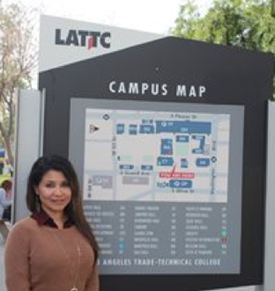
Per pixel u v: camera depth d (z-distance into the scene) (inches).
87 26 160.4
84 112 160.9
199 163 164.7
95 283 151.9
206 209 165.0
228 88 166.2
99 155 161.3
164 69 163.5
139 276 163.0
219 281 166.4
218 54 165.8
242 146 166.6
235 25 449.4
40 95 159.6
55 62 159.6
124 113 161.9
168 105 163.6
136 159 162.2
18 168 159.6
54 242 145.4
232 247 166.7
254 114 167.3
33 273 143.9
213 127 165.5
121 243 162.1
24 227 145.6
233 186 166.2
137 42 162.4
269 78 168.1
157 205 163.2
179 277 164.6
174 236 163.9
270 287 167.9
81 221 151.3
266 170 167.2
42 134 159.5
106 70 161.3
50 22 159.0
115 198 161.8
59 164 150.2
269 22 434.0
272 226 167.5
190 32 474.3
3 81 1096.2
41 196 149.2
